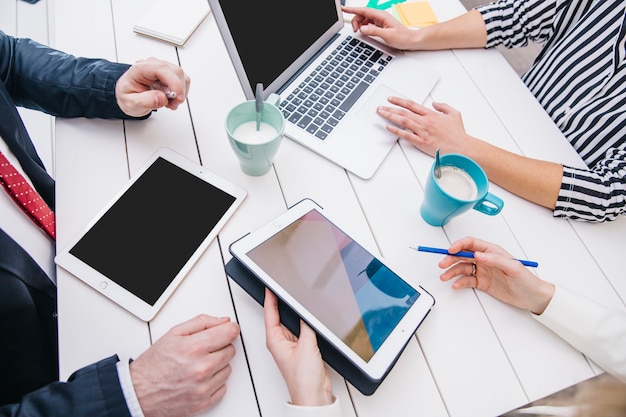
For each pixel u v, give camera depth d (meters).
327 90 0.79
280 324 0.55
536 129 0.80
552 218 0.70
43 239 0.72
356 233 0.65
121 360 0.53
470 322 0.59
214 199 0.66
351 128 0.75
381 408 0.53
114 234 0.61
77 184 0.66
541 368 0.57
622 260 0.67
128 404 0.50
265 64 0.71
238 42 0.65
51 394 0.50
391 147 0.74
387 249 0.65
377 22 0.88
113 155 0.70
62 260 0.59
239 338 0.56
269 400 0.52
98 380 0.50
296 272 0.56
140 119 0.73
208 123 0.75
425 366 0.56
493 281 0.62
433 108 0.81
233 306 0.58
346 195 0.69
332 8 0.83
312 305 0.54
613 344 0.56
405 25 0.93
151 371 0.50
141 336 0.55
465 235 0.67
